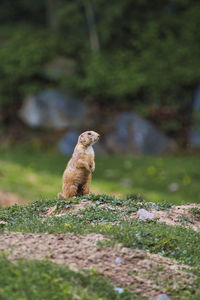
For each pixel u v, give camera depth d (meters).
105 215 26.03
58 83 77.56
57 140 73.50
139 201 29.77
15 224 24.80
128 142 70.38
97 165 64.50
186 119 74.75
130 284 19.75
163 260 21.78
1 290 17.17
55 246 21.17
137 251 21.67
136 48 79.94
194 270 21.23
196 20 81.50
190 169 62.28
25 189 51.84
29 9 100.00
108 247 21.55
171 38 79.62
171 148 71.75
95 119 73.69
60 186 54.81
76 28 83.75
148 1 83.19
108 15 80.00
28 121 75.44
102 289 18.81
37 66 77.56
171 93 75.81
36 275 18.25
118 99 75.81
